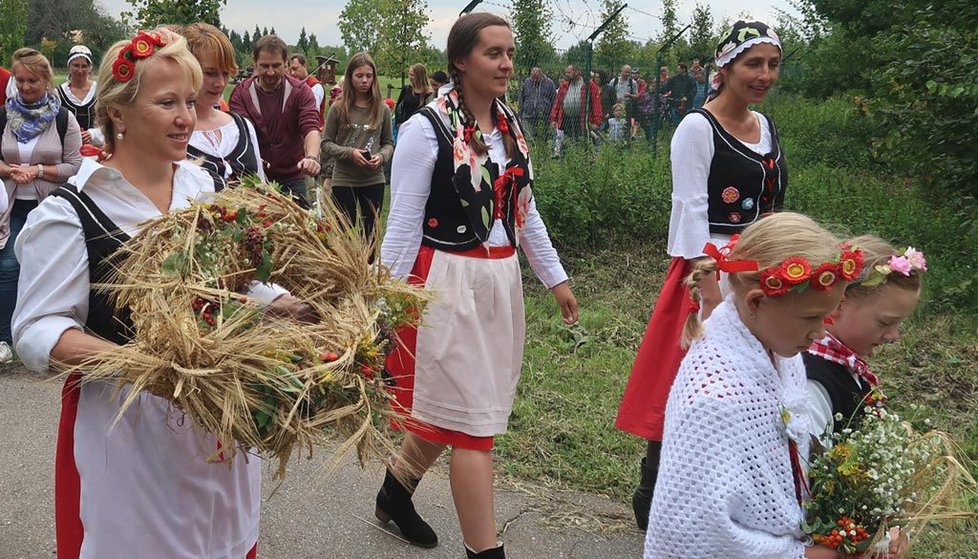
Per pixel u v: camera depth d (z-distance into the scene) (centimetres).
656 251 832
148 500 226
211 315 209
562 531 386
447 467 448
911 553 347
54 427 481
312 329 225
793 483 198
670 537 192
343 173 772
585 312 675
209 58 382
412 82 1080
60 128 612
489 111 338
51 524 384
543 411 503
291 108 590
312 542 375
